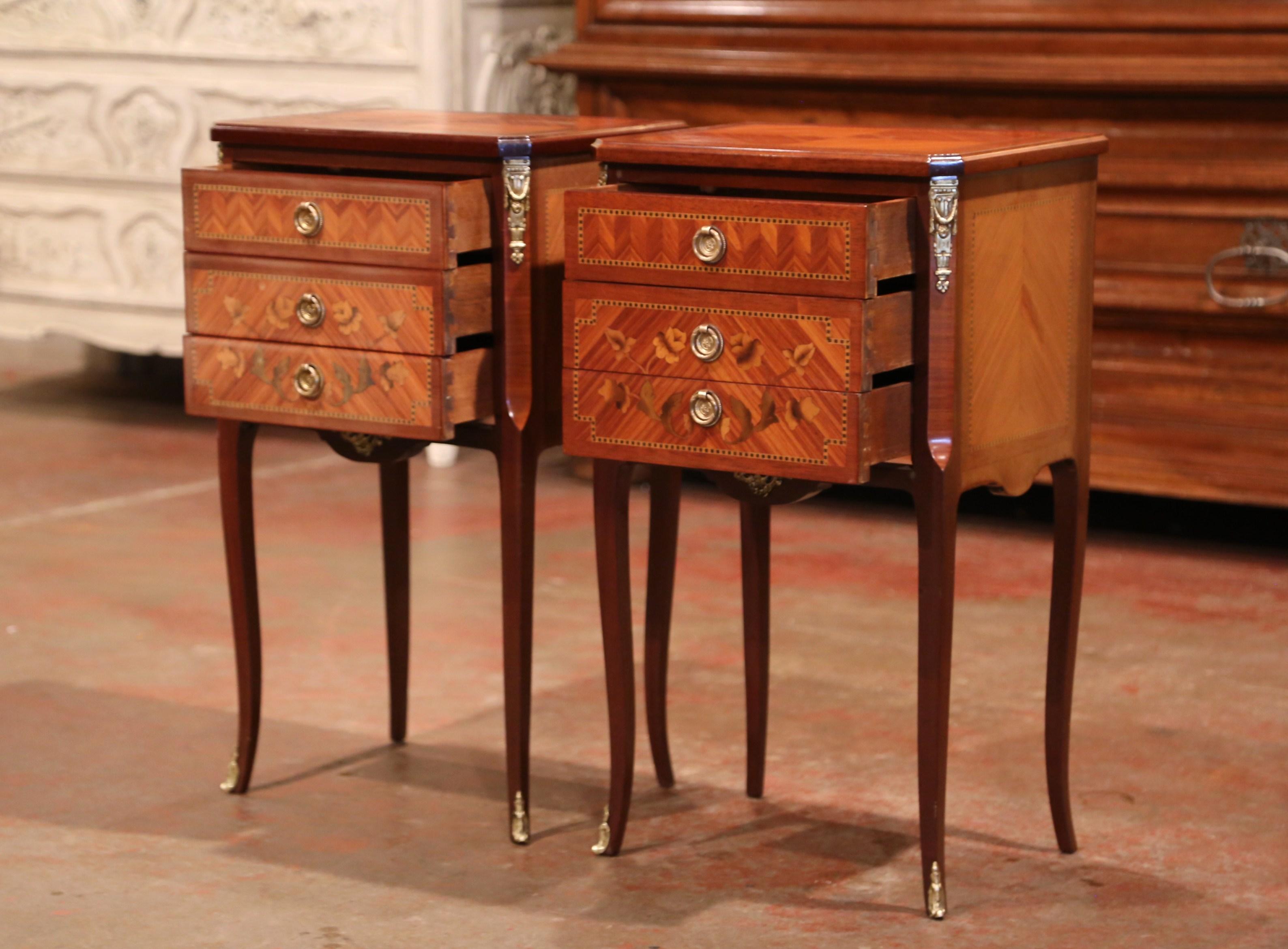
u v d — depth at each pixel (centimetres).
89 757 371
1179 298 516
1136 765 366
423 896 305
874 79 537
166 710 400
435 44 621
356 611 473
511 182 313
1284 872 315
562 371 329
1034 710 399
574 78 687
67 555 524
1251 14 495
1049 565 515
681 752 375
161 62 668
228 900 304
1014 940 288
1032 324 303
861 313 274
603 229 295
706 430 292
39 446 664
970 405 290
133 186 684
